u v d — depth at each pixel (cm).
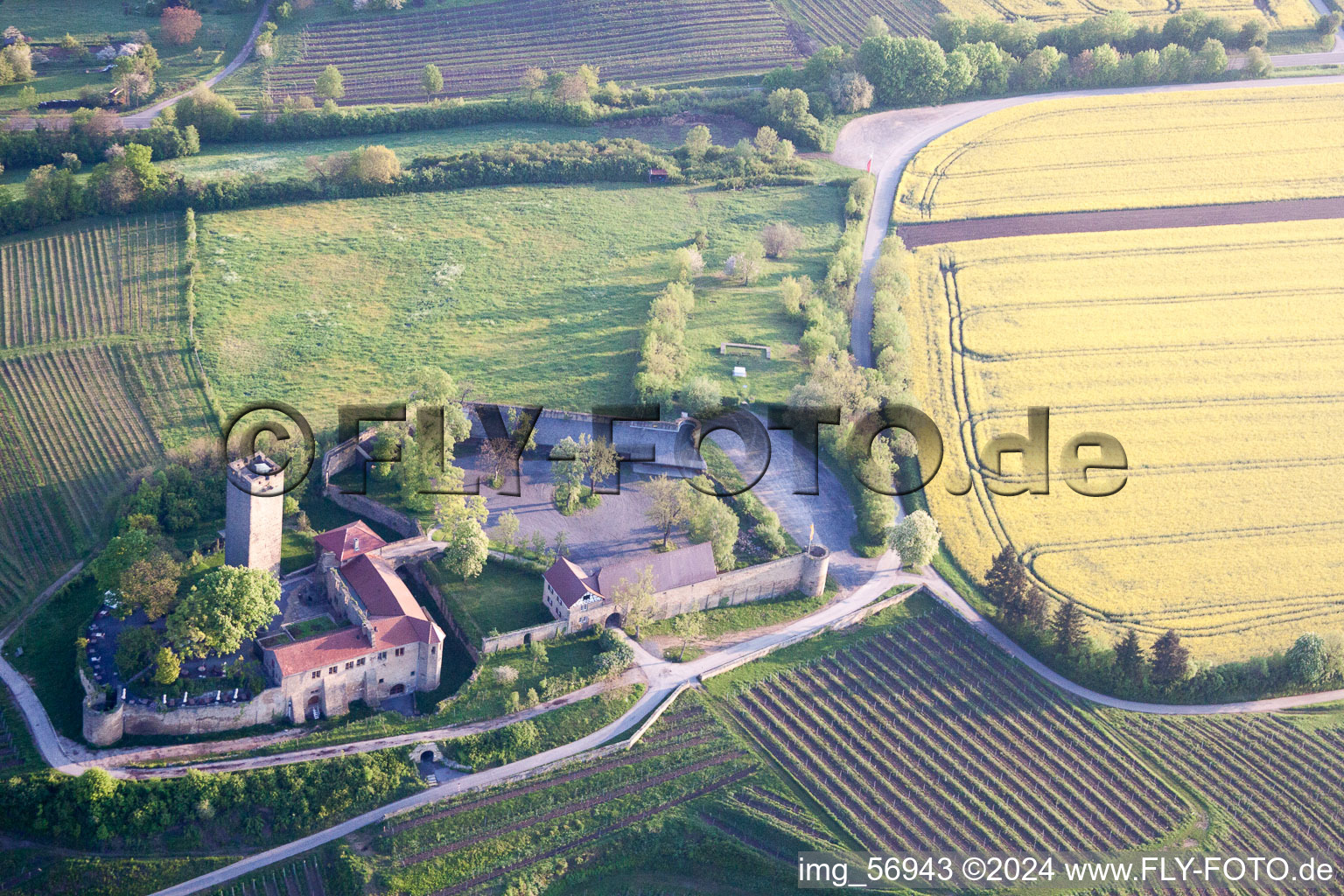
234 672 15962
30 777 14888
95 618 17100
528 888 14988
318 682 16162
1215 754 17625
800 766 16700
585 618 17800
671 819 15812
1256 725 18138
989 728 17675
